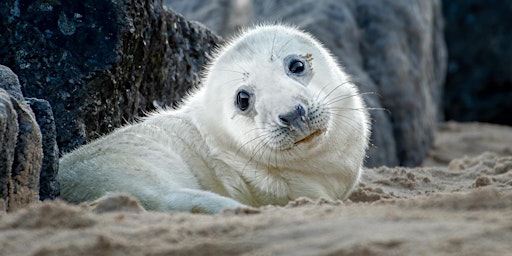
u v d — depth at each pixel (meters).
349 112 13.17
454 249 7.54
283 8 27.38
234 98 12.69
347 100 13.16
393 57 27.27
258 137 12.35
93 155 12.30
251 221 8.75
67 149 13.95
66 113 13.96
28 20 13.96
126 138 12.77
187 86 17.42
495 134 31.27
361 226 8.33
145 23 14.87
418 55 28.14
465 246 7.59
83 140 14.00
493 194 9.30
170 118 13.41
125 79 14.72
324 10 27.08
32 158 10.48
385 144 26.17
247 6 28.09
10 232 8.77
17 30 13.96
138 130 13.04
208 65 15.41
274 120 12.02
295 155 12.55
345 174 13.24
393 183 15.70
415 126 27.25
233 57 13.03
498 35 38.47
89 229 8.73
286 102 12.05
